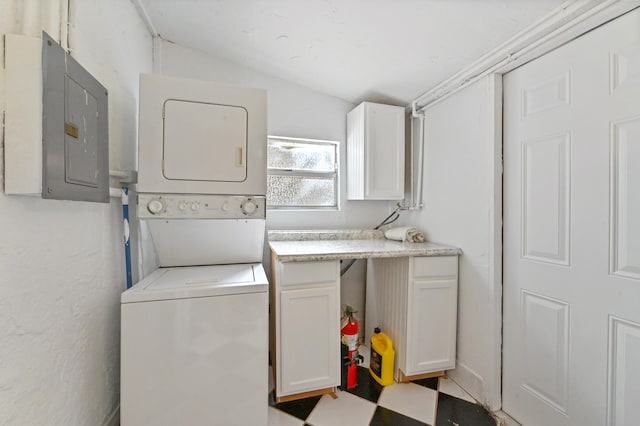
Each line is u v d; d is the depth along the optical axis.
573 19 1.09
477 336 1.59
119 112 1.34
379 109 2.08
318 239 2.17
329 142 2.30
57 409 0.87
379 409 1.51
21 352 0.74
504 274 1.50
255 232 1.60
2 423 0.68
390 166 2.12
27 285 0.76
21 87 0.70
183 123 1.29
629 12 1.01
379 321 2.06
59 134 0.77
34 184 0.70
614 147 1.06
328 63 1.85
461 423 1.42
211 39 1.83
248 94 1.38
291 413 1.48
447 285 1.71
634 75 1.00
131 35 1.50
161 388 1.12
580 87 1.16
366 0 1.24
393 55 1.63
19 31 0.74
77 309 0.98
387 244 1.93
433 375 1.81
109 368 1.20
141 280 1.35
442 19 1.27
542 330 1.32
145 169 1.25
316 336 1.54
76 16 0.97
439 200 1.92
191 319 1.15
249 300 1.21
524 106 1.40
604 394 1.09
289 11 1.42
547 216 1.29
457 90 1.75
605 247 1.09
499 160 1.50
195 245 1.56
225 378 1.19
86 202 1.04
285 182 2.26
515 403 1.44
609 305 1.08
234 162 1.36
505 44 1.33
